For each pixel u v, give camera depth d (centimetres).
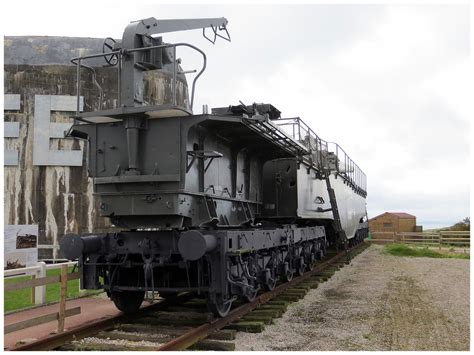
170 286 848
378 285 1344
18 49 2136
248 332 779
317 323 855
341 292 1216
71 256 789
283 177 1376
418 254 2495
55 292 1199
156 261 805
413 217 4791
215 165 924
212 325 738
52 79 2112
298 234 1322
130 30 799
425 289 1270
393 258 2291
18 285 670
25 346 633
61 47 2162
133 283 877
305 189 1477
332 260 1938
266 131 943
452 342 734
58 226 2050
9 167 2061
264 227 1137
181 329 773
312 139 1598
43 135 2069
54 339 677
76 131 861
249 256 878
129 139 798
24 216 2045
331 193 1739
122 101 797
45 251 2034
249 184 1116
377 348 695
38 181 2061
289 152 1232
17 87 2094
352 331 796
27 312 959
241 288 801
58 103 2084
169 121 800
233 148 1020
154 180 778
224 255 748
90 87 2122
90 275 827
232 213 997
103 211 818
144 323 831
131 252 812
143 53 809
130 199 802
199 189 847
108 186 818
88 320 871
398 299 1109
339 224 1762
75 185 2073
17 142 2070
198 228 850
